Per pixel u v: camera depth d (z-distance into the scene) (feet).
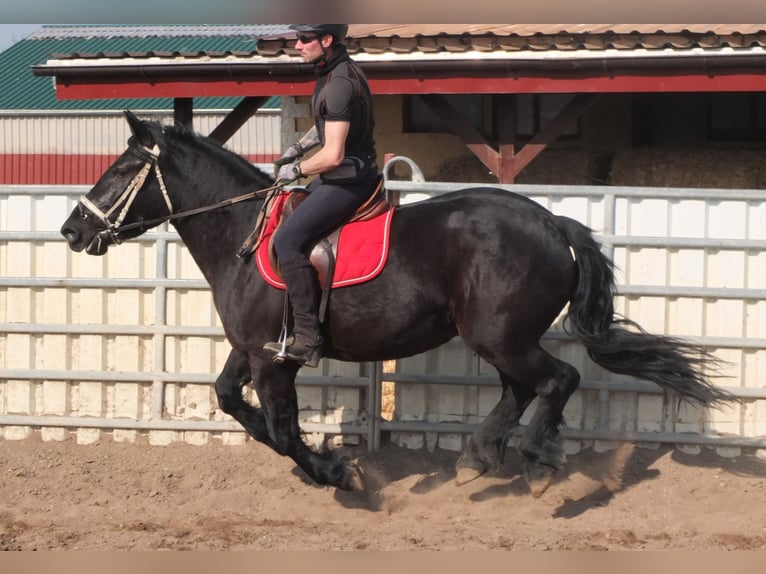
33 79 122.52
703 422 29.09
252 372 23.75
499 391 29.58
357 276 22.39
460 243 22.36
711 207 28.89
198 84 47.34
